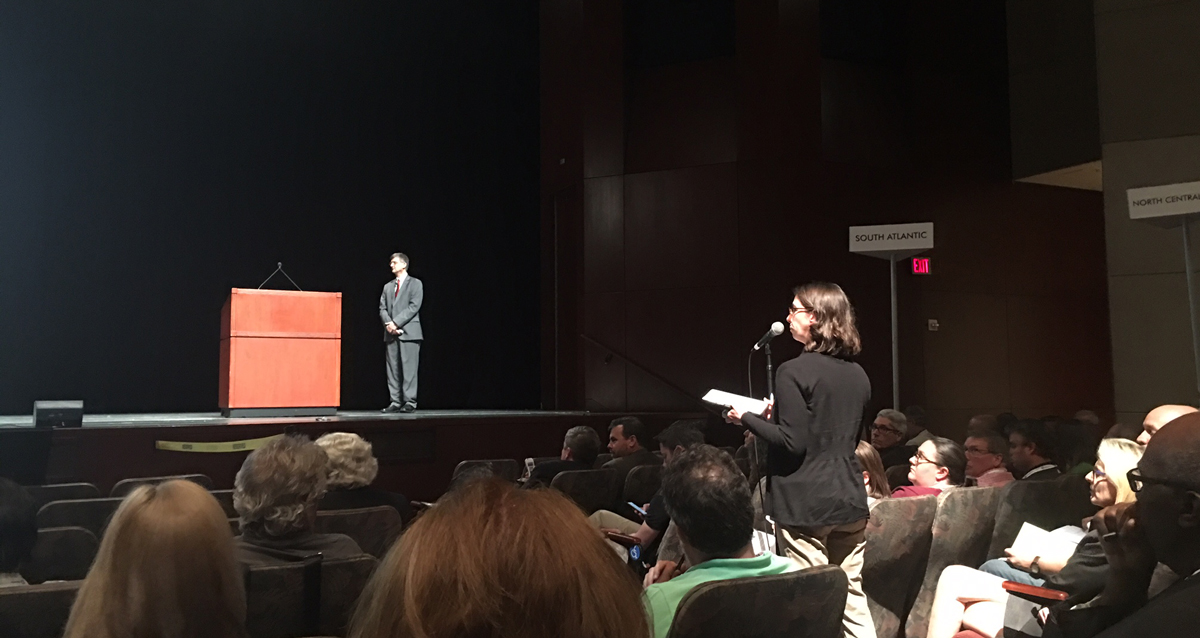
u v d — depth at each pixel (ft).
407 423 19.38
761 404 8.23
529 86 32.53
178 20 26.99
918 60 28.40
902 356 27.17
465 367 31.45
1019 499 9.55
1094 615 4.90
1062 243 30.12
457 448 20.17
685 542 5.99
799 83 26.89
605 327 28.43
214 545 3.98
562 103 30.40
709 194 27.53
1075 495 9.93
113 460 16.15
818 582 5.24
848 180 27.17
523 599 1.84
